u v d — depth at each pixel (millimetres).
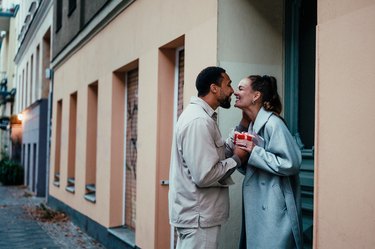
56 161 13180
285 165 3141
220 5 4504
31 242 8500
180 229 3314
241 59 4535
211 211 3248
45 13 15383
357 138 2703
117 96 7988
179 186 3297
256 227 3320
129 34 7184
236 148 3342
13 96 27719
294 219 3221
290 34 4523
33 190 17766
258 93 3408
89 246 8078
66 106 11750
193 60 4984
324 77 2971
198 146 3125
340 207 2816
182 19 5332
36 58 18062
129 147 7785
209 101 3381
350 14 2779
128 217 7750
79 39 10078
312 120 4164
